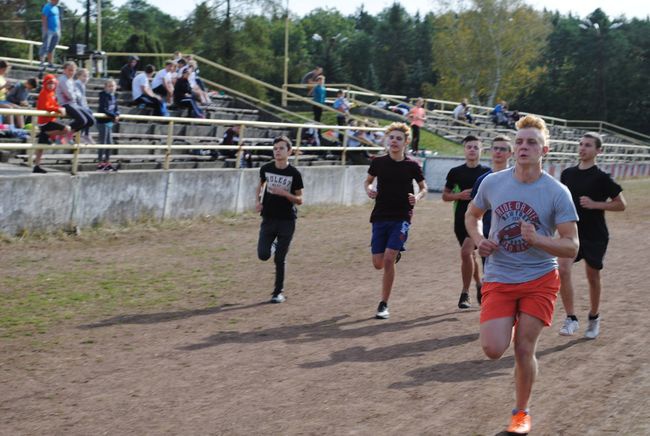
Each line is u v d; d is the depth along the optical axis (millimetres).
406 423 5055
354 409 5316
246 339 7211
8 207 11383
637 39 76875
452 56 65938
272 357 6609
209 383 5871
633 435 4848
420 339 7281
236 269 10703
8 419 5086
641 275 10766
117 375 6039
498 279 4895
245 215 15656
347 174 19297
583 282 10180
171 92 19797
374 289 9711
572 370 6266
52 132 12617
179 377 6012
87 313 8008
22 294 8656
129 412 5238
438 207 19875
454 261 11945
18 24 53531
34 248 11164
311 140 21188
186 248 12102
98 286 9258
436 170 27578
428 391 5715
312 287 9766
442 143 33844
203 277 10094
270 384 5859
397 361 6520
